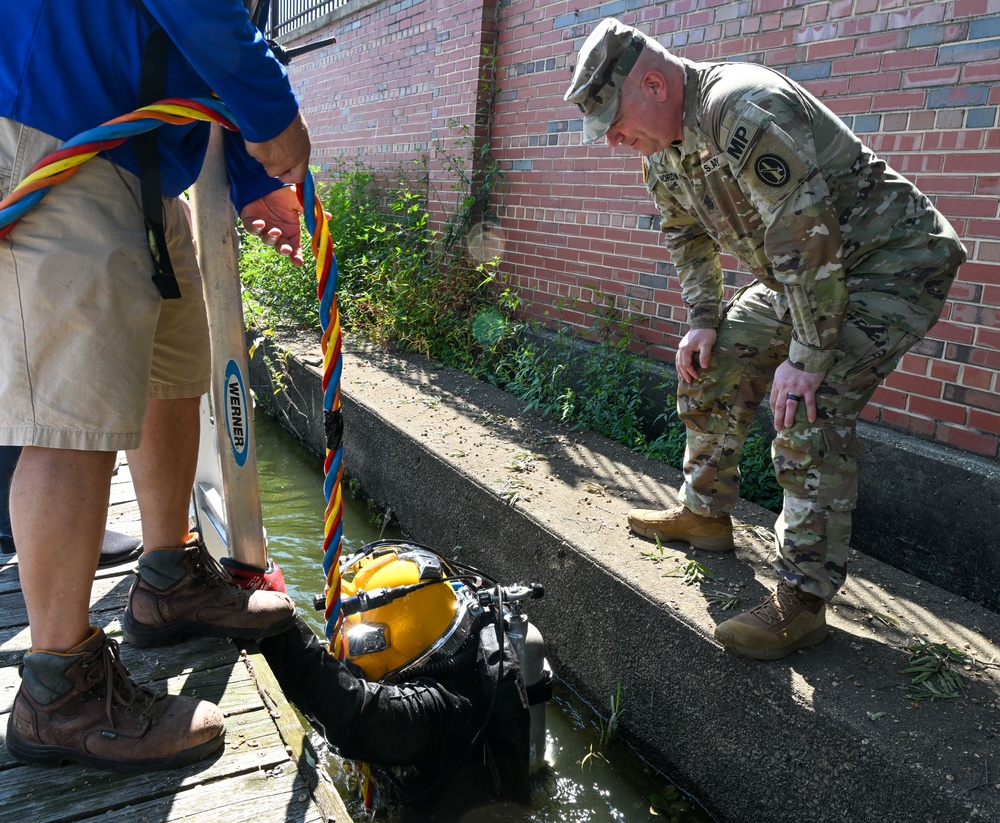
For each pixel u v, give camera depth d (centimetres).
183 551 232
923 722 230
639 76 255
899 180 256
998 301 342
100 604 259
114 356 172
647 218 526
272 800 184
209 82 171
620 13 533
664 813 284
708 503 329
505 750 253
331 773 296
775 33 429
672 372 499
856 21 388
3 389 168
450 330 675
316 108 1093
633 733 314
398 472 495
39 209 166
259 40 175
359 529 509
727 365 310
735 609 292
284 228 250
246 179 237
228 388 231
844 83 396
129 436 177
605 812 285
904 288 252
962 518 347
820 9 405
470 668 253
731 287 471
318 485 579
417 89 817
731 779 269
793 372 250
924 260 252
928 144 362
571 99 264
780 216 235
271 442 668
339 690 222
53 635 182
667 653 294
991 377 346
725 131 237
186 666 226
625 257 548
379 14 889
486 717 247
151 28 172
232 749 199
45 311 166
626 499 393
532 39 624
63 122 167
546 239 623
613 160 550
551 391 536
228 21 165
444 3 720
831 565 257
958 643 271
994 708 237
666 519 343
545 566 362
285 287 781
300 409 648
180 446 224
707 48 470
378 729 225
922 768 211
